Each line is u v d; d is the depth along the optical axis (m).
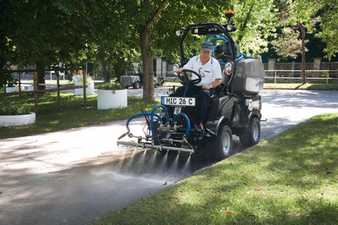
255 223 5.15
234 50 9.80
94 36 15.28
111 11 15.90
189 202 5.90
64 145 10.45
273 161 8.10
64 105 19.91
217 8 18.64
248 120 10.02
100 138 11.32
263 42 29.80
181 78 9.02
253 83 10.27
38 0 13.75
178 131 8.36
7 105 14.17
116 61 21.28
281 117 15.20
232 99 9.35
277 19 34.47
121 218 5.41
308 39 40.22
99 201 6.38
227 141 9.12
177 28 19.98
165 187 6.91
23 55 15.73
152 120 8.54
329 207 5.61
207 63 8.98
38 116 15.88
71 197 6.58
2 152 9.71
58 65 18.53
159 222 5.25
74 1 13.32
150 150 9.76
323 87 31.75
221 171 7.43
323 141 9.94
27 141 10.95
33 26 14.02
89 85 27.09
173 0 19.41
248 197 6.05
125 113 16.16
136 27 19.33
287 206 5.67
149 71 20.66
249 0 26.92
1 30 14.57
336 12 14.75
